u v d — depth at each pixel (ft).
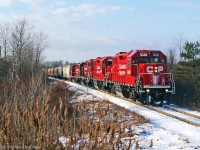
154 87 81.20
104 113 28.12
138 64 84.99
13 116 26.96
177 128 53.47
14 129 24.62
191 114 66.80
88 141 26.43
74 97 104.12
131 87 89.10
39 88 50.83
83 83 175.22
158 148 39.45
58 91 103.71
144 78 82.33
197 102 100.58
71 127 26.89
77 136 26.09
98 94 107.24
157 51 87.81
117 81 103.45
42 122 24.09
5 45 195.62
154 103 84.69
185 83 113.91
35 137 24.80
